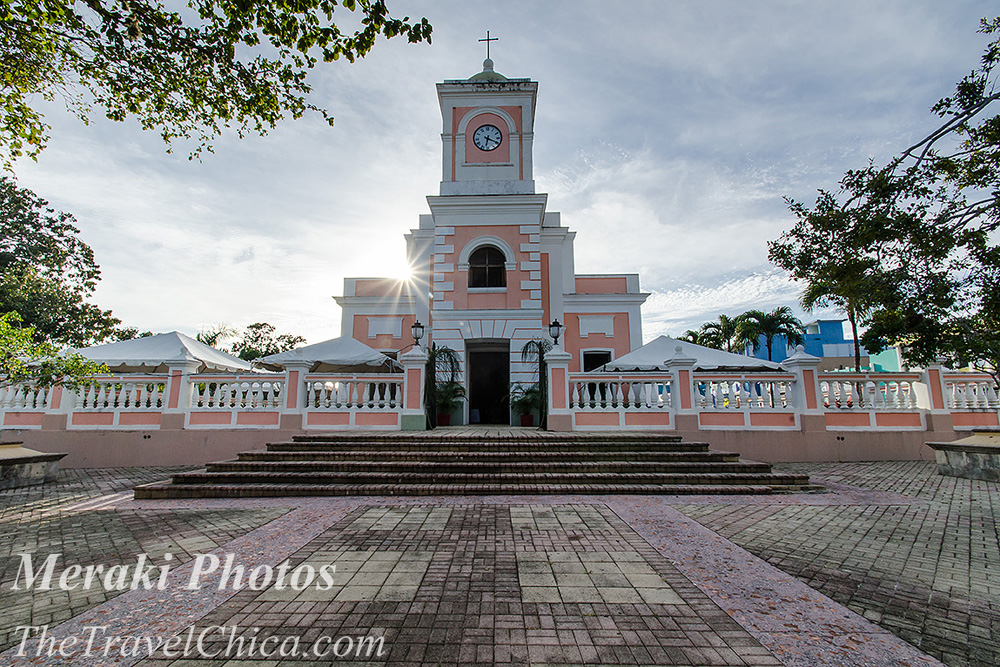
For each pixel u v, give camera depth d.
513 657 3.01
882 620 3.52
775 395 12.30
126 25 5.71
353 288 20.77
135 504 7.43
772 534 5.66
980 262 4.95
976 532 5.75
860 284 5.29
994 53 4.95
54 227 23.77
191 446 11.93
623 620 3.49
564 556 4.87
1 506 7.36
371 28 5.32
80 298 24.73
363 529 5.88
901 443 12.04
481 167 17.81
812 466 11.10
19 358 9.82
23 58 5.89
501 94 18.06
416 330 13.38
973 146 5.03
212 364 14.36
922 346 5.31
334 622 3.46
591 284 21.02
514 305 16.64
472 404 17.14
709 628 3.37
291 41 5.49
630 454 9.25
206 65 6.19
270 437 11.89
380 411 12.16
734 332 30.83
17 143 6.39
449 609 3.67
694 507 7.04
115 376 12.26
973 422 12.46
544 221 20.19
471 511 6.78
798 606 3.73
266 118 6.70
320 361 14.41
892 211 5.24
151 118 6.80
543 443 9.92
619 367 14.46
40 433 12.02
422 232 19.73
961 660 2.99
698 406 12.01
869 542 5.36
